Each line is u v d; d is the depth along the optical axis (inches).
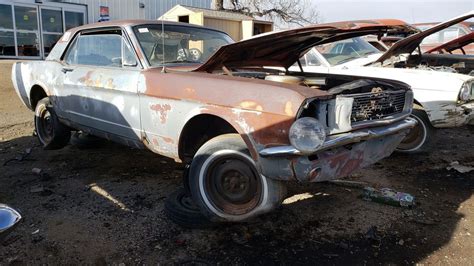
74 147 221.3
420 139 207.3
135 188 163.3
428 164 198.5
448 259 114.6
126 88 150.4
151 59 154.2
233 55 146.8
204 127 138.9
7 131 256.5
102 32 172.7
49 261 112.2
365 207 147.0
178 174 179.8
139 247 119.6
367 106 129.0
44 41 544.1
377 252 117.7
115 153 210.8
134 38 156.1
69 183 168.4
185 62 165.0
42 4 531.2
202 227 129.6
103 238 124.2
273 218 137.6
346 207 146.7
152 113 142.5
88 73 170.9
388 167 193.6
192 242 122.6
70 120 190.1
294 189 162.4
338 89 130.2
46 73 201.2
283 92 111.6
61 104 191.8
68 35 197.2
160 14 644.7
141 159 200.7
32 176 175.9
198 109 127.2
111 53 166.7
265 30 624.7
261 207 120.5
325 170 113.9
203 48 177.2
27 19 524.1
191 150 141.9
